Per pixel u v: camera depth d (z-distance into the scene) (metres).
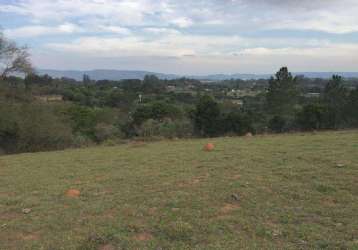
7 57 30.53
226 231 6.19
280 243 5.69
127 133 39.38
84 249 5.64
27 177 11.42
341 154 11.46
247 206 7.33
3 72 30.58
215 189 8.45
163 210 7.25
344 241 5.62
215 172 10.13
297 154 11.94
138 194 8.43
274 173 9.64
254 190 8.25
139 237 6.06
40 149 27.92
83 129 38.09
